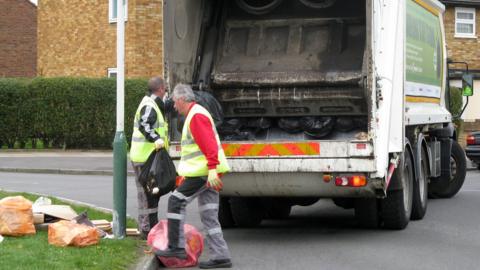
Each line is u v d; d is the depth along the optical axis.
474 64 35.84
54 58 30.00
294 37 10.73
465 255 9.17
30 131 27.64
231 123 10.55
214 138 8.15
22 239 8.70
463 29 35.75
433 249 9.55
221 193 10.13
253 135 10.65
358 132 10.30
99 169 21.23
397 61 10.17
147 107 9.34
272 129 10.66
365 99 10.07
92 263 7.59
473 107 35.62
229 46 10.86
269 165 9.61
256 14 10.92
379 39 9.57
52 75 30.05
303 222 12.08
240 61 10.72
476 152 20.59
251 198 11.14
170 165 9.20
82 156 25.22
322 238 10.41
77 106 27.16
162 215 12.62
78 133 27.27
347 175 9.45
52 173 21.39
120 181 9.26
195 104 8.23
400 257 9.04
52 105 27.33
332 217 12.66
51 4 30.03
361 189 9.59
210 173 8.08
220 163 8.27
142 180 9.23
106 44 28.36
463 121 31.16
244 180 9.87
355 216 11.73
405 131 11.09
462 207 13.77
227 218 11.25
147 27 27.33
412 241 10.12
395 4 10.13
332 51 10.52
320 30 10.69
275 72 10.48
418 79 12.06
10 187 16.88
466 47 35.66
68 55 29.52
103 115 27.00
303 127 10.40
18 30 41.34
